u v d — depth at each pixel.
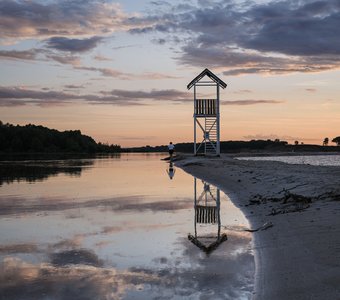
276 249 7.71
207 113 45.00
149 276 6.54
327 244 7.27
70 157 73.06
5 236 9.27
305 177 16.44
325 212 9.93
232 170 25.75
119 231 9.76
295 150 97.56
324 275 5.89
